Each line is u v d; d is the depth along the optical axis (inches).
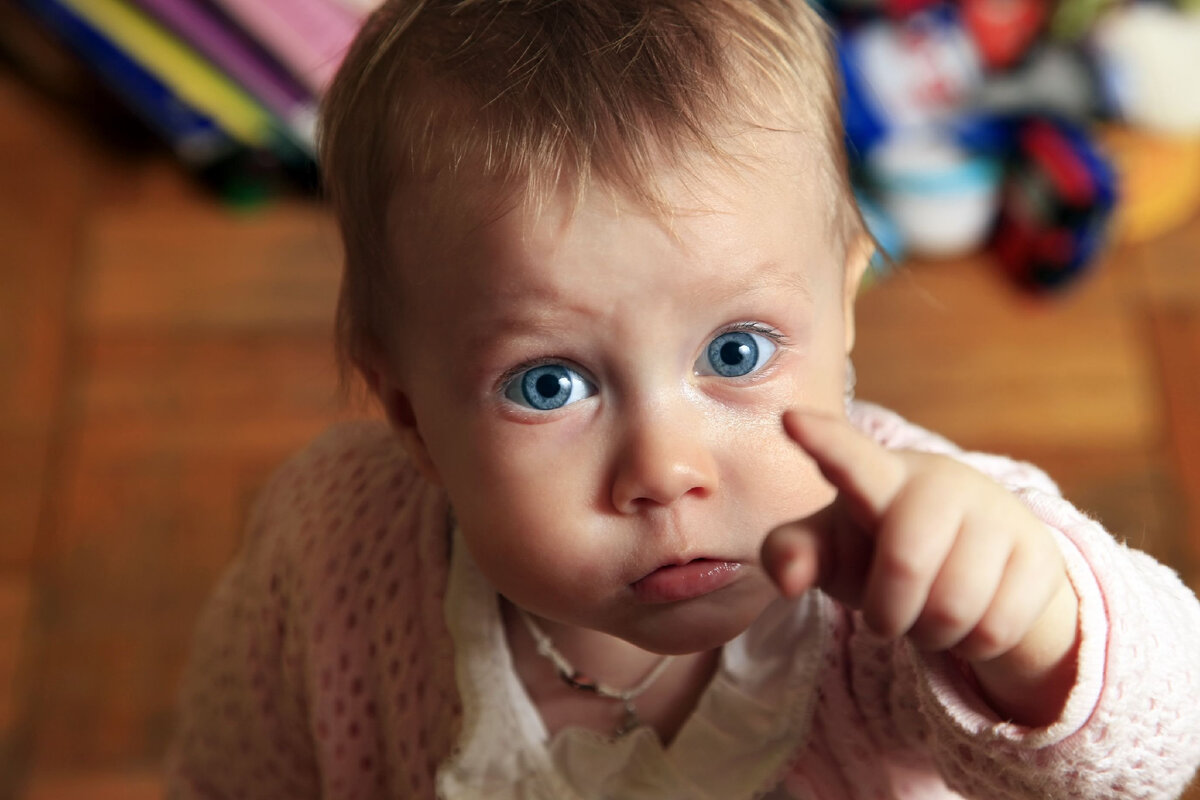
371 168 25.2
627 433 22.4
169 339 65.3
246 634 32.6
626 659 26.9
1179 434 61.0
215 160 69.3
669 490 21.9
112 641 57.0
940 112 65.3
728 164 22.4
